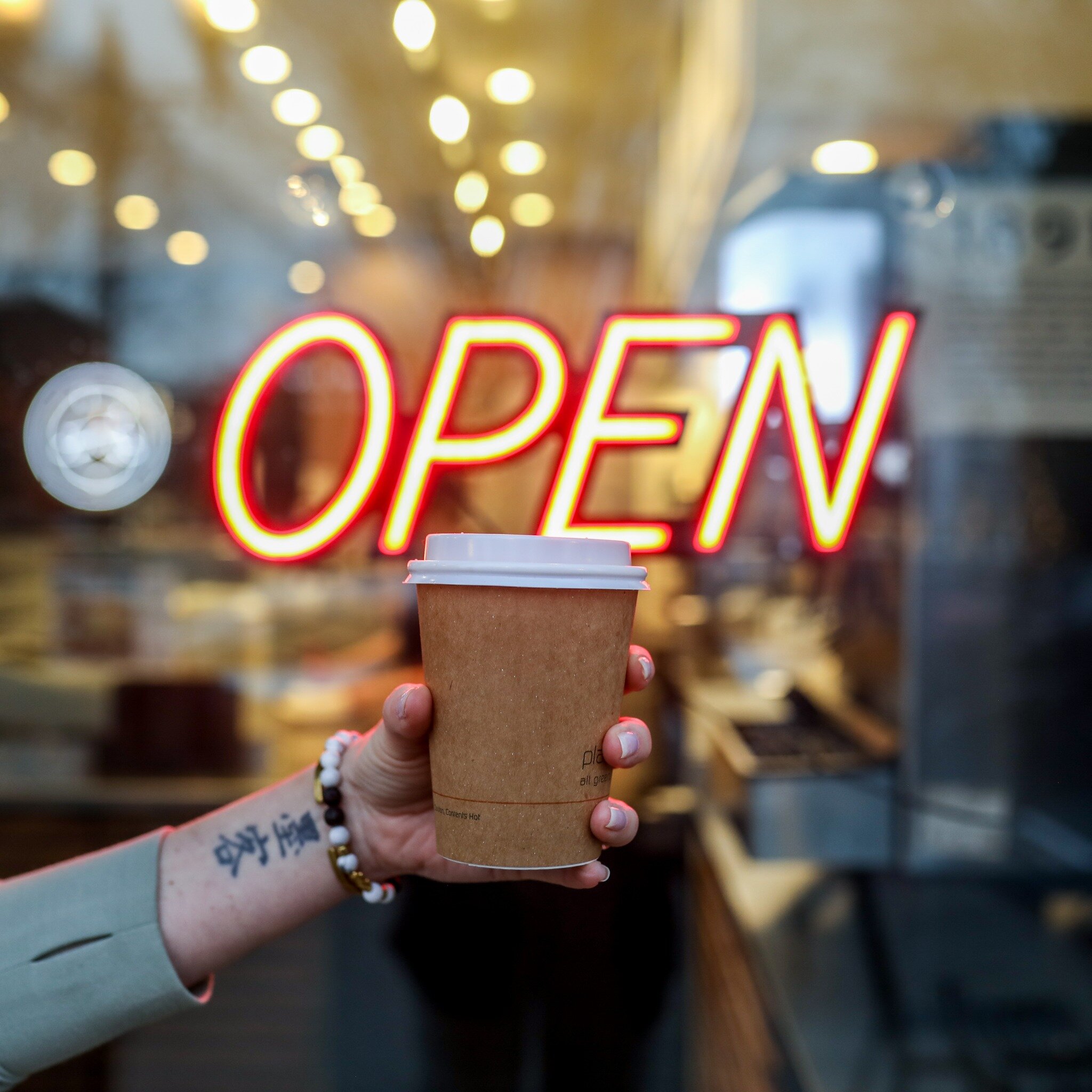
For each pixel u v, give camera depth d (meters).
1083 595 2.14
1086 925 1.89
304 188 1.99
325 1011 1.66
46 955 0.59
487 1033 1.65
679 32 2.50
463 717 0.54
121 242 3.38
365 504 1.42
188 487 3.36
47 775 2.12
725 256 2.21
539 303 2.97
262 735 2.44
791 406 1.41
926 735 2.15
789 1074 1.44
